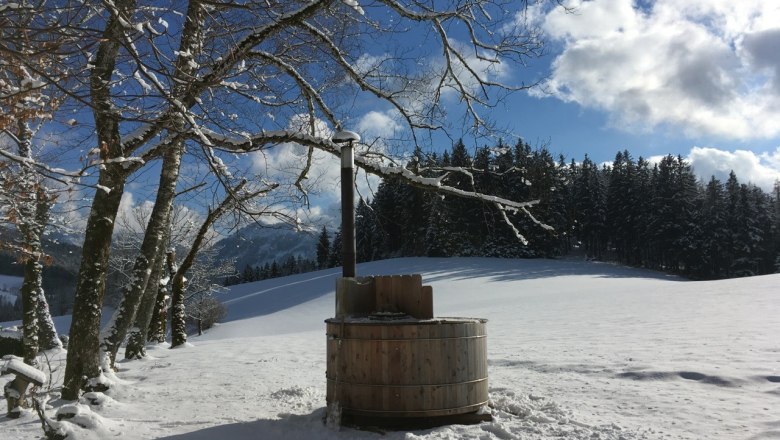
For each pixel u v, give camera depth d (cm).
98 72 696
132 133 822
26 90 441
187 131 526
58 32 409
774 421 588
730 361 893
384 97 970
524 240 870
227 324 4581
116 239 3341
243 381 1010
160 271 1499
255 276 9719
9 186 636
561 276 5756
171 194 1130
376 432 618
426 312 688
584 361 998
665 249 7969
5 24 394
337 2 863
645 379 826
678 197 7894
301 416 691
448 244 6244
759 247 8031
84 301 847
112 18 457
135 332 1459
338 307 688
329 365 677
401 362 630
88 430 635
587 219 8125
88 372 856
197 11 643
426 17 890
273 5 526
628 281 5284
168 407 802
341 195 732
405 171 877
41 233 1104
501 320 2177
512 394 768
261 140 824
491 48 971
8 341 1564
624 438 554
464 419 638
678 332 1325
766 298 2025
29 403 816
